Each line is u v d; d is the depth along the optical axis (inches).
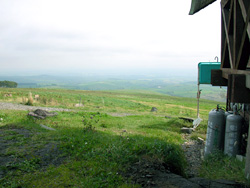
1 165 140.9
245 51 118.4
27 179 124.9
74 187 116.0
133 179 127.6
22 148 175.0
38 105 672.4
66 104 785.6
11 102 671.8
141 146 169.9
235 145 183.6
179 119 509.0
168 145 179.2
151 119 530.3
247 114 197.0
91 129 279.9
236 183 125.2
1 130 242.8
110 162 147.6
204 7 168.2
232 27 145.5
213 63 426.0
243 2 114.1
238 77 116.9
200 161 206.4
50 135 221.0
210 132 201.0
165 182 122.0
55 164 148.5
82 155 162.7
